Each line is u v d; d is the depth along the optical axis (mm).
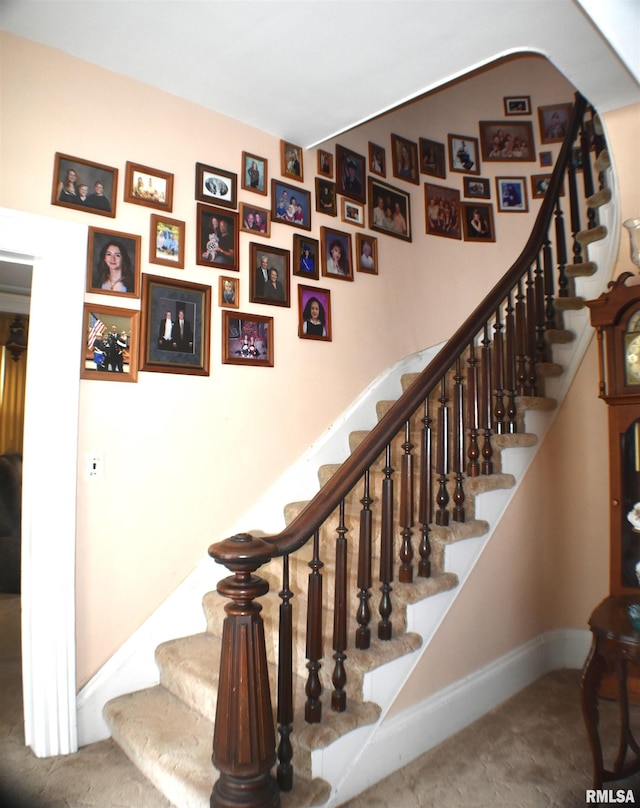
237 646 1457
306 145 2918
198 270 2494
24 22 1968
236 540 1482
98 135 2223
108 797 1729
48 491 1984
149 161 2361
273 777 1572
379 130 3361
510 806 1716
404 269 3402
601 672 1733
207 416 2492
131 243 2287
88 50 2135
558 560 2787
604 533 2717
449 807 1707
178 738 1848
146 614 2273
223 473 2533
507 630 2473
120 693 2160
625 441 2160
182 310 2428
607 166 2727
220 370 2547
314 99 2467
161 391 2354
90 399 2162
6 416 5125
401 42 2023
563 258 2934
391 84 2332
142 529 2275
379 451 1873
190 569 2406
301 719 1728
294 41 2041
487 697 2314
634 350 2143
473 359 2348
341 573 1759
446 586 2094
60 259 2059
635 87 2125
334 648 1763
